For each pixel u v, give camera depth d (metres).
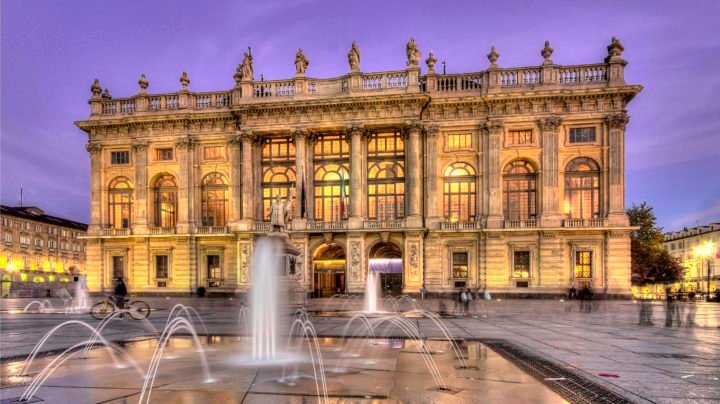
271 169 55.41
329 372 10.16
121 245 56.97
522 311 32.12
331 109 52.78
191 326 20.27
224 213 56.22
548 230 48.75
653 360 12.27
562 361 11.97
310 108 52.97
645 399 8.37
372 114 52.34
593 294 48.12
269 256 32.94
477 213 51.16
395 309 33.47
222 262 55.28
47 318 26.03
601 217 48.91
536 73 51.16
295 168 54.03
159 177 57.59
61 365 11.02
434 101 51.44
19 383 9.25
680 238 138.75
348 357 12.05
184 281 55.31
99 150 58.06
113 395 8.30
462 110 51.84
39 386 8.96
